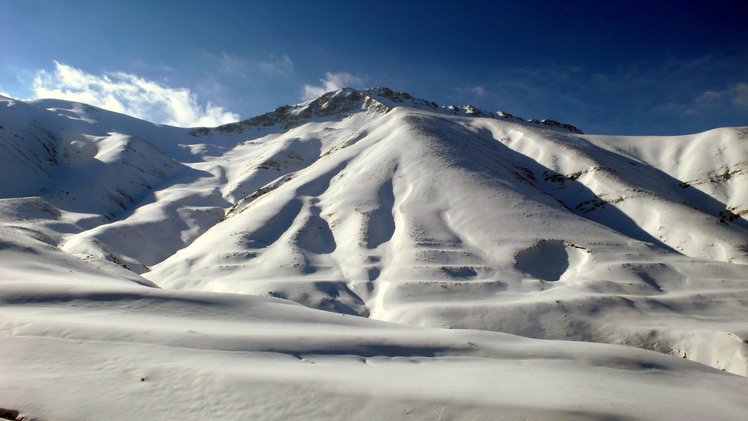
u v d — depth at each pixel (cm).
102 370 808
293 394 774
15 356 817
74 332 940
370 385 824
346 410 739
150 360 866
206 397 751
